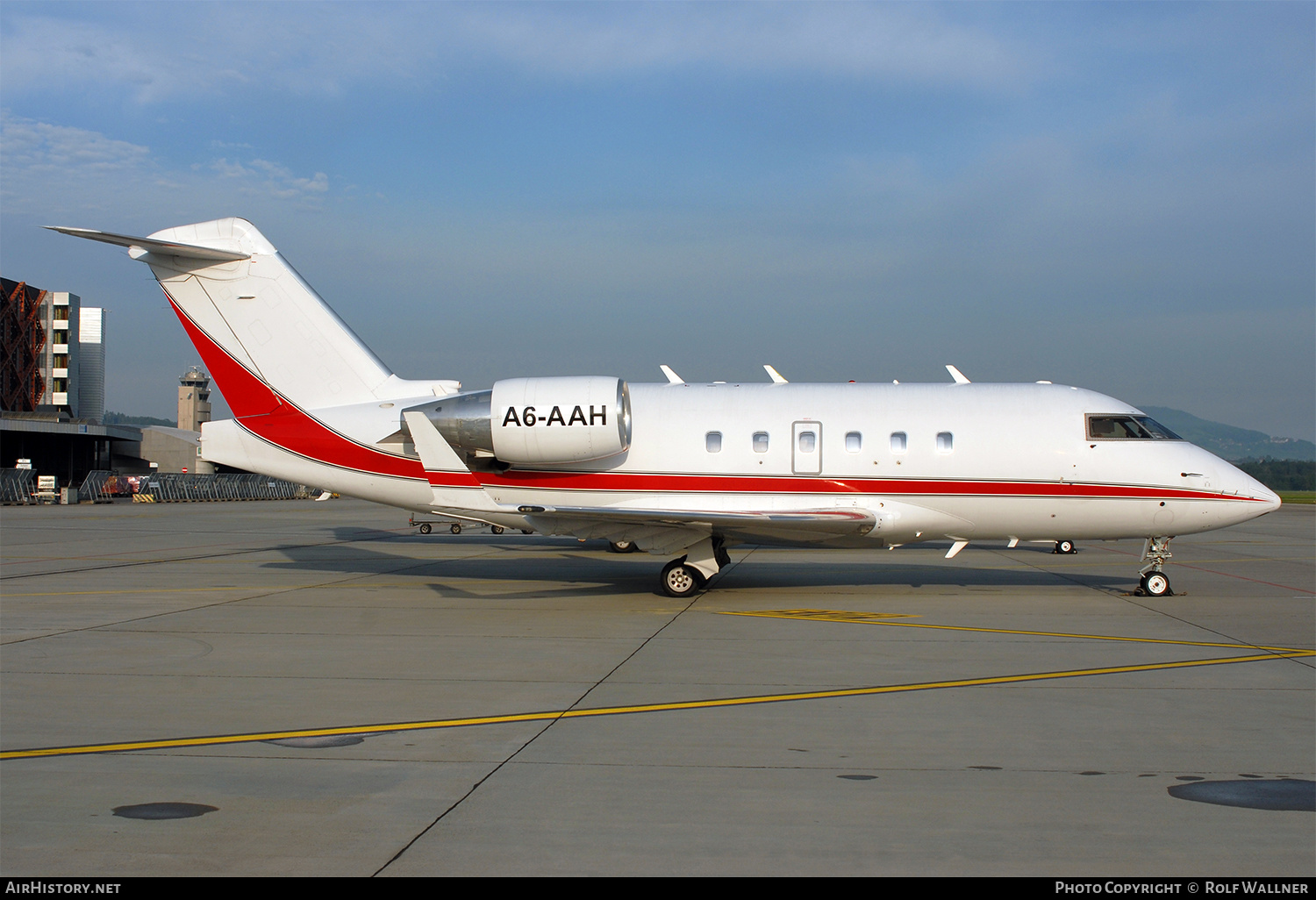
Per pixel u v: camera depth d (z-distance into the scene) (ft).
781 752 23.29
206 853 17.12
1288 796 20.24
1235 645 37.60
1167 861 16.89
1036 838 17.90
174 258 57.11
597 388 52.08
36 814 19.04
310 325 57.41
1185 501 50.65
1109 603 49.75
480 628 41.57
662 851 17.21
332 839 17.70
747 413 53.62
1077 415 52.01
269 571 65.10
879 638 39.11
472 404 53.52
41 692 29.53
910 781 21.13
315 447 56.70
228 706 27.84
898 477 52.08
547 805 19.53
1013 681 31.09
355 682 31.01
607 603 49.62
